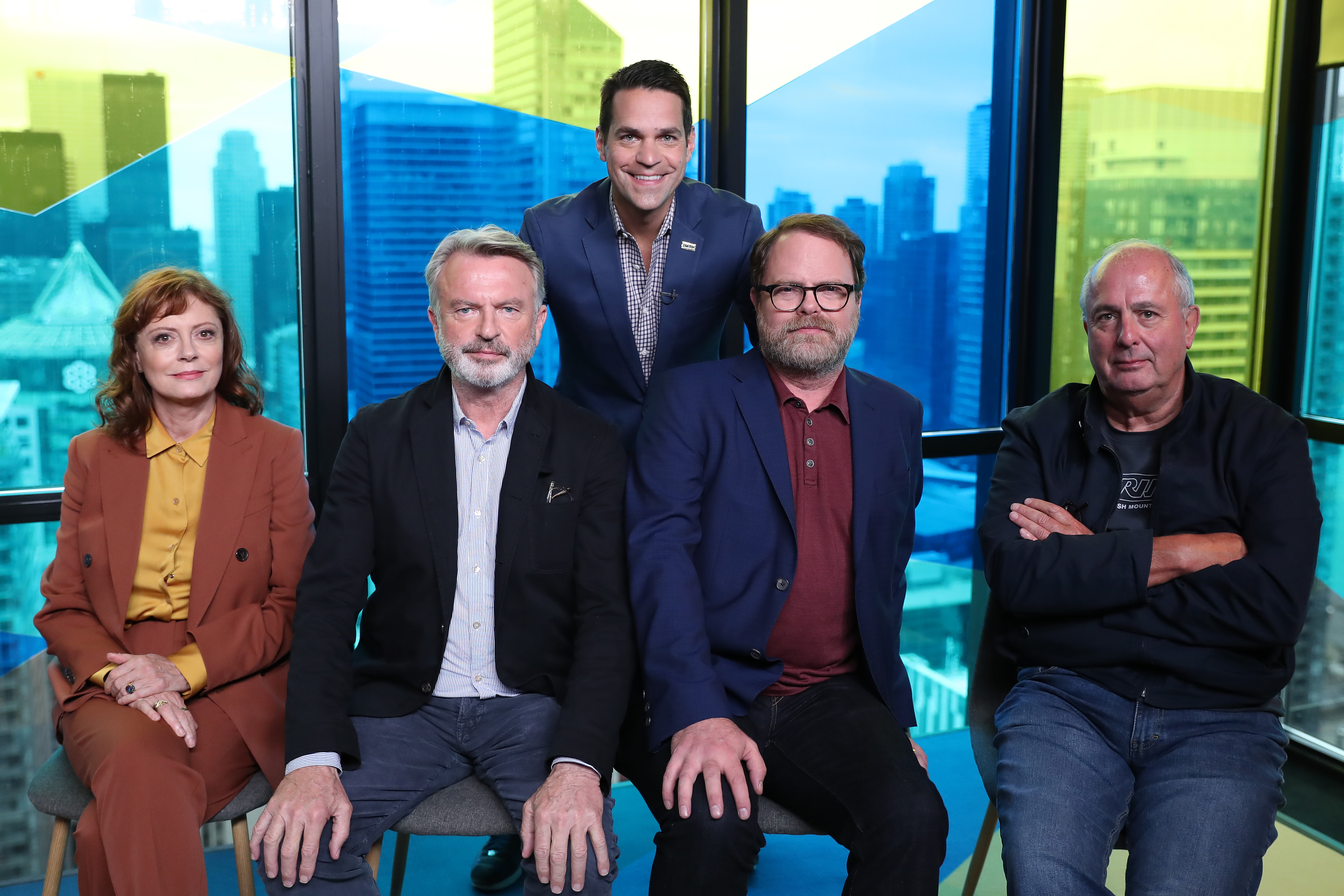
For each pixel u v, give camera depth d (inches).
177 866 66.1
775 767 71.5
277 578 80.7
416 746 72.4
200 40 97.0
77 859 67.6
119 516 79.1
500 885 96.0
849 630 76.5
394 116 103.6
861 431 75.9
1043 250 126.3
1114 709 75.2
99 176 96.1
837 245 73.9
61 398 98.6
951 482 130.6
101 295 98.1
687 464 75.6
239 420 82.1
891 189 122.7
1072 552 76.0
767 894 96.3
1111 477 80.7
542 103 108.5
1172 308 76.4
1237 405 78.2
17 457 98.1
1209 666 73.8
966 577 133.4
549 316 111.7
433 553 74.2
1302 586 73.0
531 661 75.3
